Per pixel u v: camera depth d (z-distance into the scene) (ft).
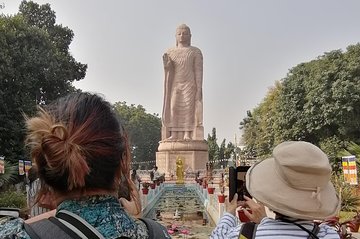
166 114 177.99
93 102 7.32
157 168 169.37
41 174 7.05
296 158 10.53
